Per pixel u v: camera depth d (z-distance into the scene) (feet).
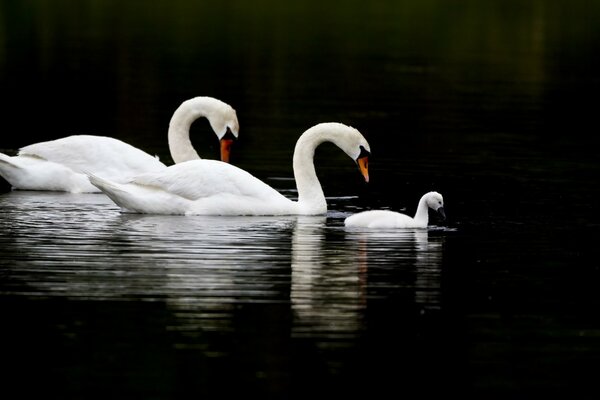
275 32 169.37
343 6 206.39
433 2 209.67
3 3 190.49
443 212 60.85
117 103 108.27
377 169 79.56
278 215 63.62
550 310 45.85
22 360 39.63
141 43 151.94
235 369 39.17
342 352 40.83
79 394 37.09
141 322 43.45
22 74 123.54
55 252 53.47
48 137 91.04
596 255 54.65
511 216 63.77
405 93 120.06
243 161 81.46
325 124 65.87
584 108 112.16
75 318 43.75
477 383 38.42
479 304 46.44
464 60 147.33
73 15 181.88
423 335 42.68
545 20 187.62
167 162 82.28
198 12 191.83
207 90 117.19
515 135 96.07
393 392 37.76
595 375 39.19
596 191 71.46
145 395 37.09
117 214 63.00
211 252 54.03
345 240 57.41
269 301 46.29
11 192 70.64
